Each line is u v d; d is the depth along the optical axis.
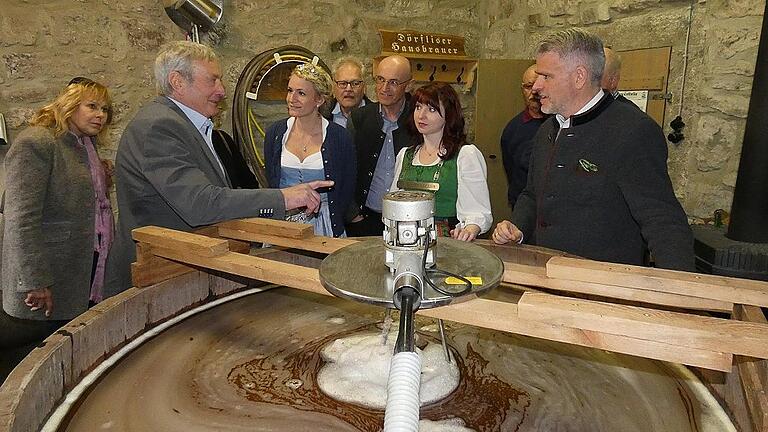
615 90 2.12
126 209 1.71
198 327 1.31
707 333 0.73
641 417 0.94
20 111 2.50
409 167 2.14
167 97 1.78
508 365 1.13
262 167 3.07
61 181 1.95
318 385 1.05
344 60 2.81
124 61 2.77
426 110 1.99
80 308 2.03
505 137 2.83
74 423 0.92
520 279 1.10
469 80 3.62
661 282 0.99
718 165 2.42
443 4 3.73
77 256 2.01
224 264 1.16
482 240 1.72
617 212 1.63
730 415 0.93
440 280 0.88
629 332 0.77
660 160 1.55
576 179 1.67
